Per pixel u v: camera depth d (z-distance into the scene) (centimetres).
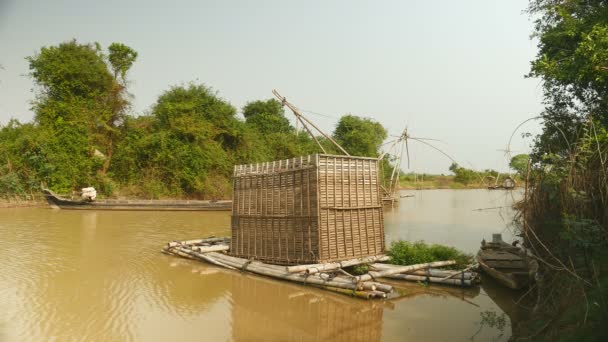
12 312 1000
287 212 1426
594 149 843
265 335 893
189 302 1106
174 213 3259
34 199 3634
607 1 1227
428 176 8750
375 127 6738
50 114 3944
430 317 996
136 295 1159
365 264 1380
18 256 1593
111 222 2655
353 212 1434
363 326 943
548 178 867
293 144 5253
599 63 1028
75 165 3869
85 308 1042
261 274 1373
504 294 1159
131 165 4084
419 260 1405
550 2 1403
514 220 1009
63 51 4116
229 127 4509
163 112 4328
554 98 1331
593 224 769
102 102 4244
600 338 582
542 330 755
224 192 4184
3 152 3712
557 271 881
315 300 1127
